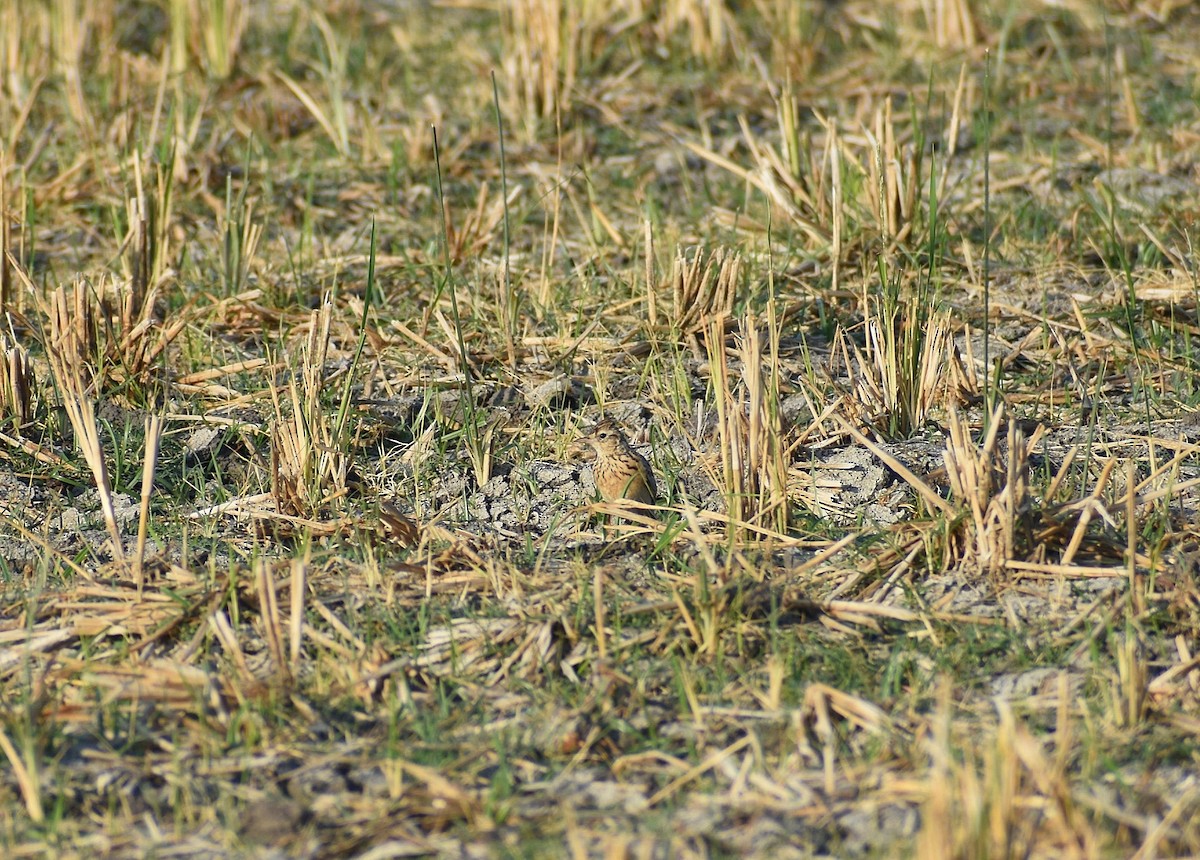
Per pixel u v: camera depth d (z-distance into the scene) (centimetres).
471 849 610
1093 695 710
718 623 758
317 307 1297
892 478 956
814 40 1991
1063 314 1241
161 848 616
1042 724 686
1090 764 645
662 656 754
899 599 808
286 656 758
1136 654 739
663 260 1370
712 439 1028
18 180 1561
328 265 1387
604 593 814
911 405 1043
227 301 1262
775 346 930
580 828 623
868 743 673
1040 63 1894
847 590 817
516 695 723
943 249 1345
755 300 1263
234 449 1038
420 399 1112
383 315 1271
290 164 1644
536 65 1747
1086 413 1059
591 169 1631
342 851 612
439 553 866
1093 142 1652
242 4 1933
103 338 1157
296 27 2022
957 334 1215
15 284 1290
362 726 702
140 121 1641
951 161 1473
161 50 1994
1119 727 682
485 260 1388
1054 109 1764
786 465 915
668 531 855
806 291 1291
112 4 2017
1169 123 1703
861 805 629
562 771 665
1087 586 810
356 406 1079
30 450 1000
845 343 1195
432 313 1247
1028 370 1152
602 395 1093
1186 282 1266
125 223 1444
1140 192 1507
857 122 1691
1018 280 1322
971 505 831
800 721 679
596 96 1819
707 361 1167
